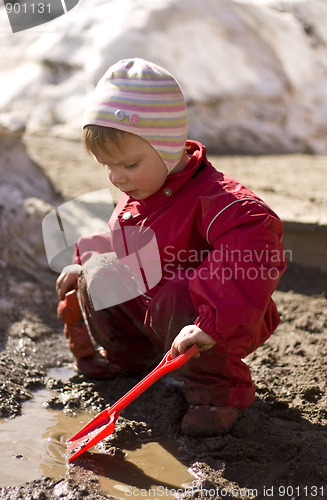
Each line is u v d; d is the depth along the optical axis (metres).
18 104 6.24
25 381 2.35
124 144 1.93
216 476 1.83
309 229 3.38
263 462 1.89
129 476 1.83
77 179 4.27
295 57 6.05
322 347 2.66
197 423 2.00
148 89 1.94
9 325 2.76
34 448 1.94
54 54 6.43
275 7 6.31
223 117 5.81
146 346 2.35
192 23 5.96
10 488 1.74
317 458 1.90
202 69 5.88
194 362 1.98
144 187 2.00
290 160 5.27
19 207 3.51
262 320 2.01
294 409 2.18
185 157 2.12
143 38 5.93
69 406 2.21
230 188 1.97
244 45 5.97
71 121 5.96
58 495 1.72
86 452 1.93
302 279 3.36
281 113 5.89
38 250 3.37
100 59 6.00
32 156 4.63
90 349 2.40
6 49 6.87
